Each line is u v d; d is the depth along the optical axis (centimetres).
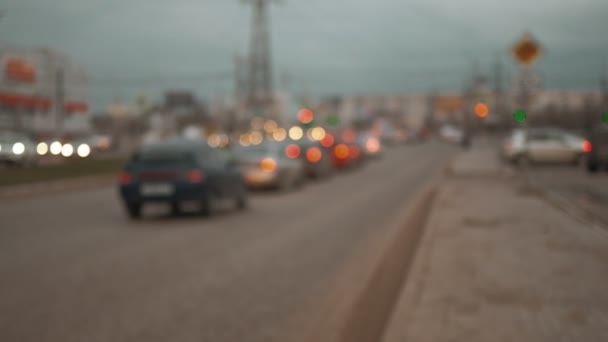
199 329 509
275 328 513
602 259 655
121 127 9756
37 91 5138
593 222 975
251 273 729
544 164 3122
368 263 788
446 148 5747
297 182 2002
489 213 1060
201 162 1262
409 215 1282
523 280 562
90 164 2641
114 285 664
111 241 962
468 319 445
